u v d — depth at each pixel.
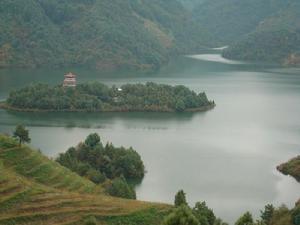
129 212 148.88
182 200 155.38
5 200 145.38
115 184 178.50
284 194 196.50
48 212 144.12
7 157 175.00
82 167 197.50
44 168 175.25
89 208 148.38
